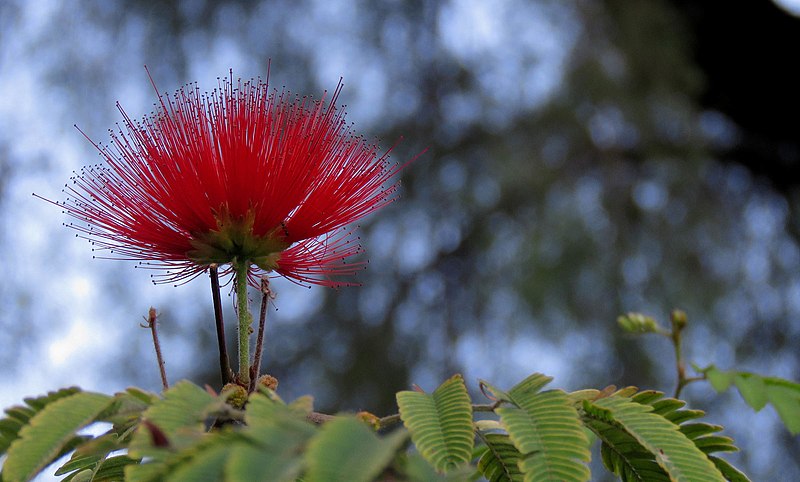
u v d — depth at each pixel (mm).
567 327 9320
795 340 9844
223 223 2539
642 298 9430
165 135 2582
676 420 2312
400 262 10367
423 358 10102
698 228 9977
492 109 10227
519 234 9992
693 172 9969
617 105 9789
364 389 9898
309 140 2637
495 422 2270
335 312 10172
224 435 1461
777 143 10766
